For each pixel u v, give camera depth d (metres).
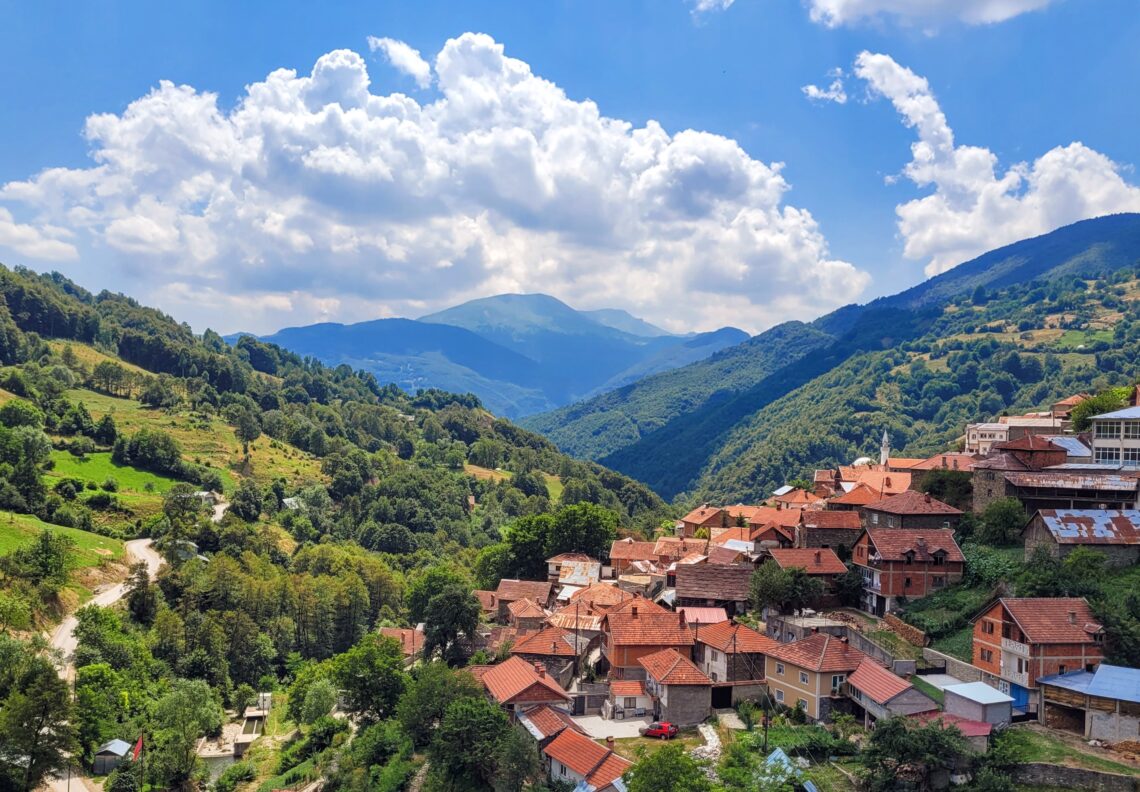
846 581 108.12
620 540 168.38
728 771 70.69
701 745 80.06
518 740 77.69
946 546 103.12
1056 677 74.44
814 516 122.31
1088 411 143.00
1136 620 78.38
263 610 167.25
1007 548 103.88
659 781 64.88
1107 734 69.88
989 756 66.69
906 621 97.12
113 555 174.12
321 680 123.75
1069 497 109.81
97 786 101.31
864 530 107.62
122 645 130.12
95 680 115.50
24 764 92.00
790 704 84.44
